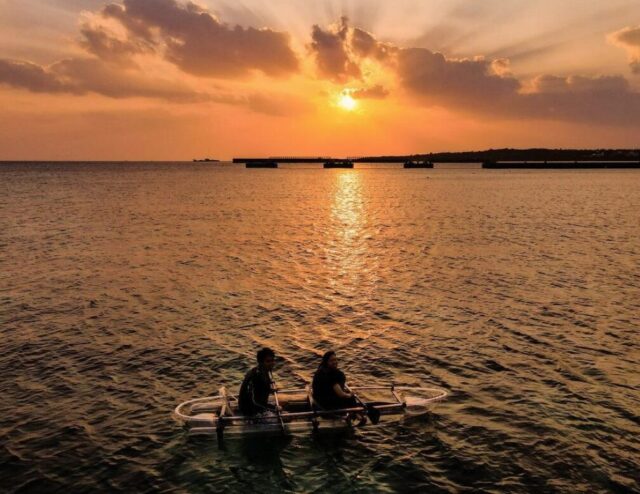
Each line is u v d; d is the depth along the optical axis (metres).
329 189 101.44
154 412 11.54
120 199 74.75
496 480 9.09
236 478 9.25
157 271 26.12
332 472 9.43
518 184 111.62
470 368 13.87
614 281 23.50
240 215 54.00
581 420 11.07
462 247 33.09
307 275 25.28
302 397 11.50
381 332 16.81
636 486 8.88
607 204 63.03
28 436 10.45
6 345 15.45
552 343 15.65
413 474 9.32
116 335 16.45
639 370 13.64
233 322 17.88
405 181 133.88
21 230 40.94
